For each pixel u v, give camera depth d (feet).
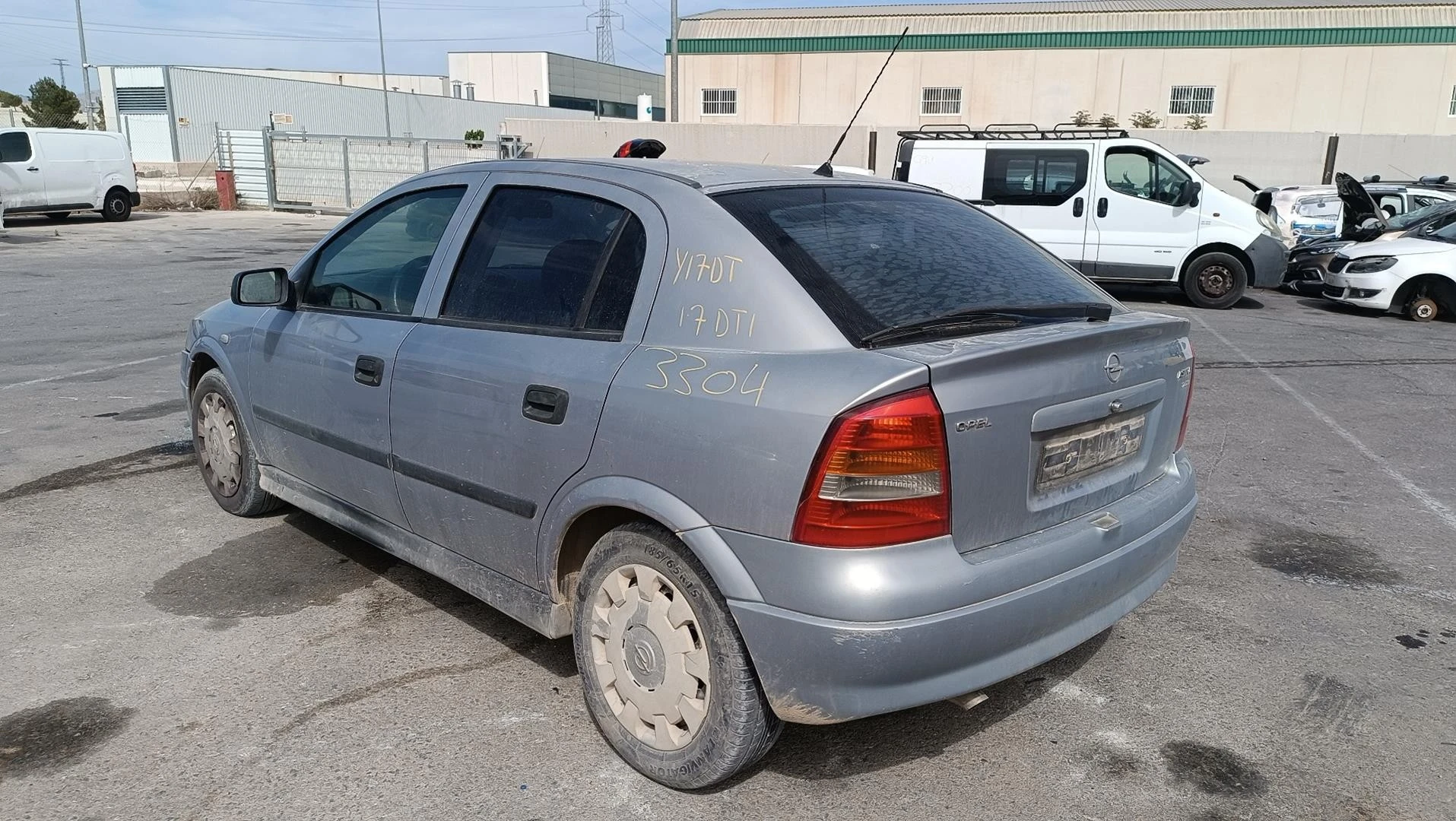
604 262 9.96
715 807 9.09
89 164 75.31
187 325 33.99
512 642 12.09
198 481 17.76
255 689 10.96
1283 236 45.52
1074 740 10.28
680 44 135.44
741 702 8.63
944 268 9.86
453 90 228.22
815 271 8.98
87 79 128.67
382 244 12.62
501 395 10.12
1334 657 12.12
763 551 8.18
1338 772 9.79
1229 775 9.71
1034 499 8.89
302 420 13.28
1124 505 9.95
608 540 9.48
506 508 10.30
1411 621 13.10
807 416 7.94
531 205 10.98
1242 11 123.03
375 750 9.88
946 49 127.34
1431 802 9.35
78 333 32.24
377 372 11.69
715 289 9.04
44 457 18.98
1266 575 14.56
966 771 9.71
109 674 11.20
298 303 13.65
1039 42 125.39
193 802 9.05
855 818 8.98
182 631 12.24
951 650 8.17
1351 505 17.60
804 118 133.08
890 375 7.86
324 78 227.20
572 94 264.31
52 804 9.00
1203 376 28.27
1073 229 44.27
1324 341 34.47
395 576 13.91
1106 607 9.68
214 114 141.69
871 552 7.95
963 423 8.11
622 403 9.04
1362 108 120.06
